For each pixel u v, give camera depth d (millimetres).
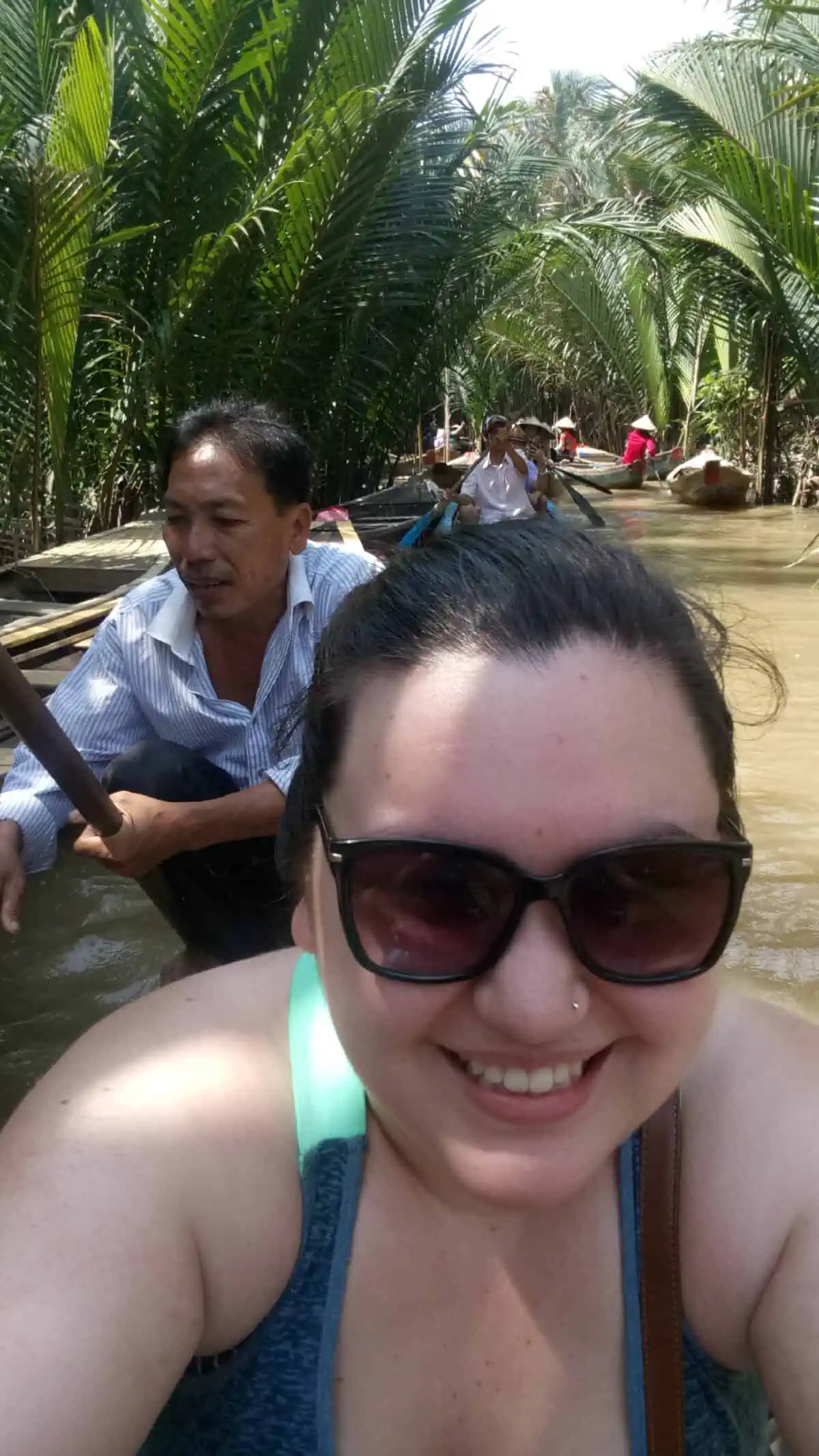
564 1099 716
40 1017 2350
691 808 729
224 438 2150
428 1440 833
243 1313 826
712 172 11219
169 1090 863
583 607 719
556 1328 832
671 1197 839
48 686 3773
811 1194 822
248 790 2141
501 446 7672
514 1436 828
